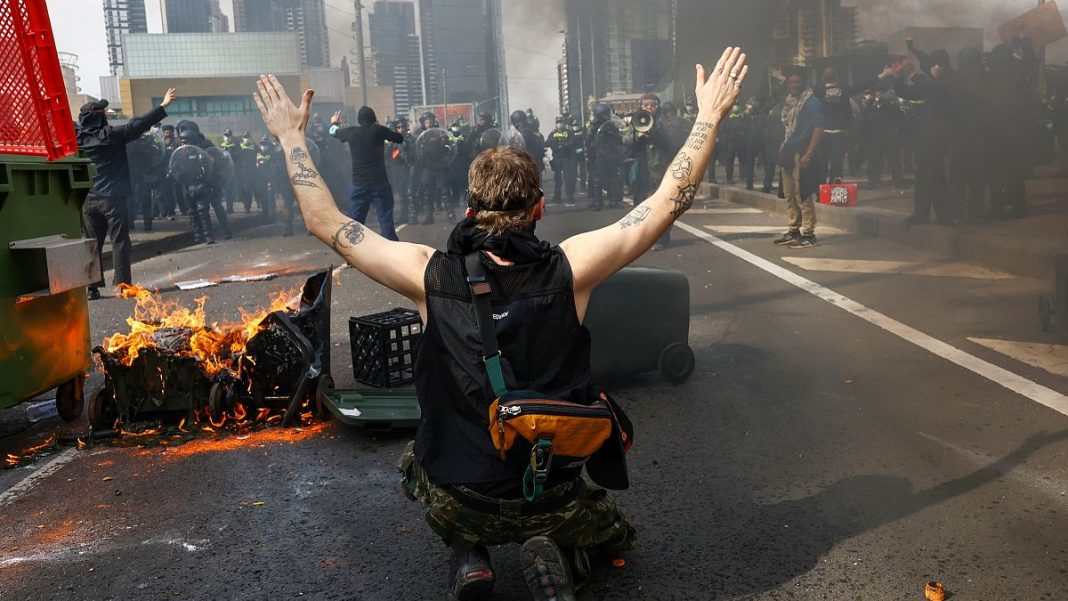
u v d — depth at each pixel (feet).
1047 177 51.75
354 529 11.68
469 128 61.52
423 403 8.10
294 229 59.41
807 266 30.37
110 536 11.76
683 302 17.65
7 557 11.23
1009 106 33.86
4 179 14.44
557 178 72.02
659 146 42.04
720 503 11.96
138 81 223.51
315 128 62.39
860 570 10.00
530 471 7.71
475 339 7.79
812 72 75.15
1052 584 9.48
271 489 13.17
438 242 45.78
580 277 7.90
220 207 54.24
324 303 16.57
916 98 33.96
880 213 39.11
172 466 14.32
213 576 10.53
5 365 14.67
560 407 7.35
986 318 21.57
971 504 11.51
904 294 24.88
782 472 12.93
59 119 15.39
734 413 15.70
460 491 8.19
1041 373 16.97
